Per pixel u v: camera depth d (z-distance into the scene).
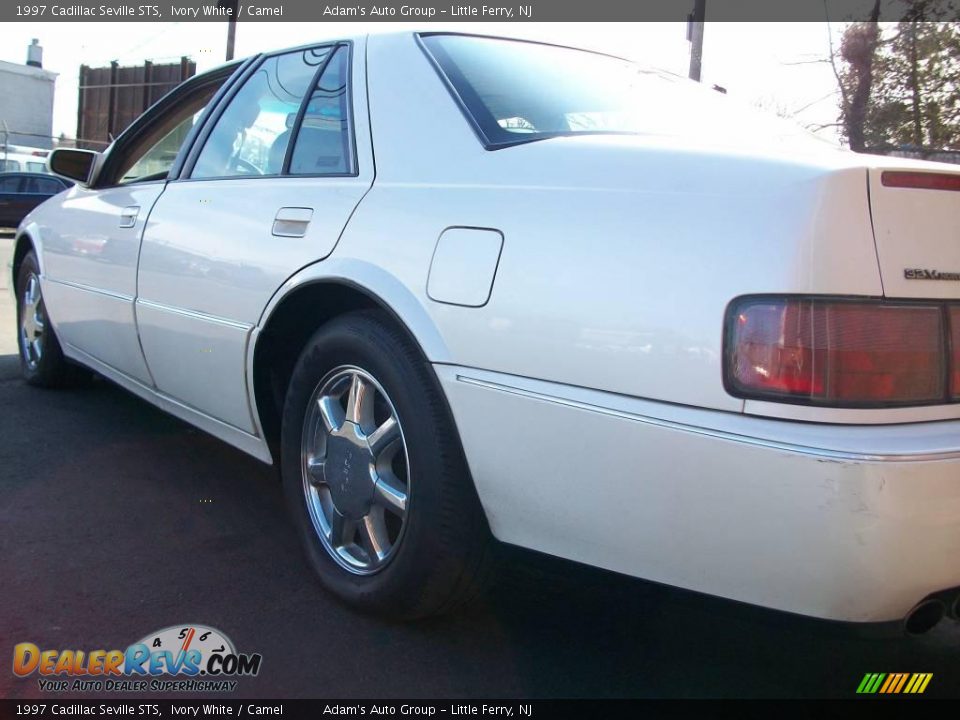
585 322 1.99
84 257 4.20
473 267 2.22
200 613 2.63
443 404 2.30
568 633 2.63
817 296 1.75
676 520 1.87
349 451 2.62
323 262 2.63
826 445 1.69
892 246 1.80
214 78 3.87
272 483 3.82
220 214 3.17
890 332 1.78
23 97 45.34
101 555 3.01
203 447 4.28
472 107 2.55
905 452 1.69
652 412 1.88
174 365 3.43
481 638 2.57
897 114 11.18
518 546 2.21
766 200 1.83
